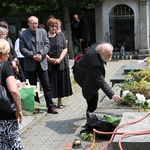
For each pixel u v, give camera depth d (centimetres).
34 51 915
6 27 898
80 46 1825
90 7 2041
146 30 2116
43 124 856
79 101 1076
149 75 988
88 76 759
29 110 900
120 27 2183
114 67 1766
